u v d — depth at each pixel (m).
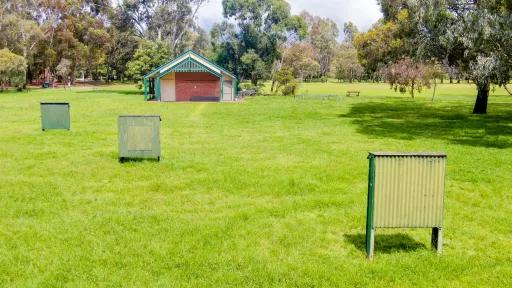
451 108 35.66
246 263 6.69
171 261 6.72
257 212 9.15
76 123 23.83
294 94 53.09
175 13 71.50
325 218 8.84
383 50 53.41
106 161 13.76
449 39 22.80
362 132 21.30
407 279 6.27
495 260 6.99
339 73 118.12
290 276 6.30
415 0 24.11
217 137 19.39
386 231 8.19
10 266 6.50
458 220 8.81
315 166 13.45
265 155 15.20
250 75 63.41
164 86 44.81
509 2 20.31
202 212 9.16
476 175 12.29
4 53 54.12
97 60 80.38
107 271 6.37
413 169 6.79
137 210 9.23
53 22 68.19
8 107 32.94
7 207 9.27
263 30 62.97
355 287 6.06
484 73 19.94
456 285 6.11
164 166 13.13
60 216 8.78
